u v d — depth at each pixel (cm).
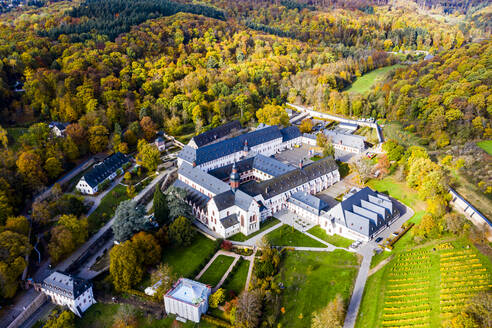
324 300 13575
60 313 13488
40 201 18425
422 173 18975
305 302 13550
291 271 14950
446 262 14162
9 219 15700
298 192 19150
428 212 17288
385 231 16800
